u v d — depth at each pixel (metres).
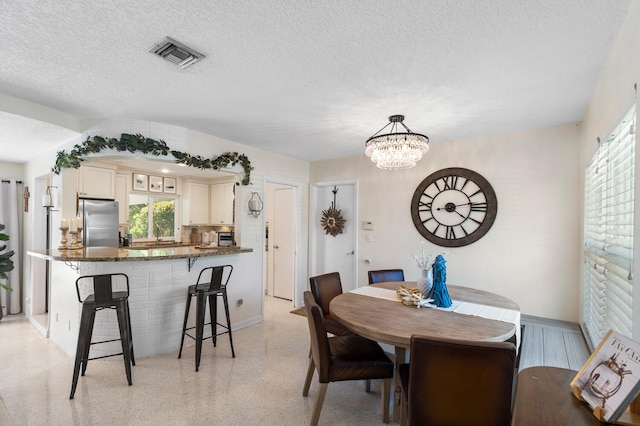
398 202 4.11
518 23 1.54
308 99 2.51
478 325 1.85
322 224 4.95
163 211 5.82
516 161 3.29
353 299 2.47
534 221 3.19
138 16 1.50
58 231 3.38
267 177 4.29
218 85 2.27
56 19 1.53
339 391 2.47
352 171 4.57
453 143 3.68
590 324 2.45
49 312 3.48
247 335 3.62
